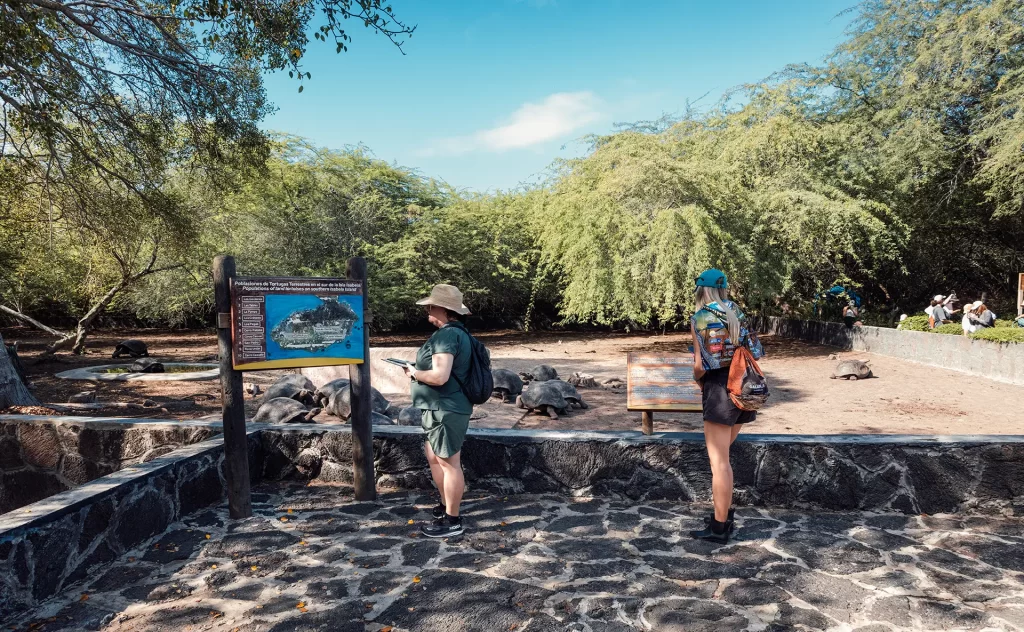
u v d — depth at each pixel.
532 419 8.78
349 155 26.61
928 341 14.72
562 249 19.58
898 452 4.41
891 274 24.02
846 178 19.50
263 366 4.50
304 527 4.32
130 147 12.39
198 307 27.33
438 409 4.01
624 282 16.62
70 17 9.74
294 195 24.53
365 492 4.89
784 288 17.08
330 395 8.24
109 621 3.12
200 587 3.45
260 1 9.62
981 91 18.72
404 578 3.51
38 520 3.34
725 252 16.14
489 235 27.42
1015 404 10.09
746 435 4.77
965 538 3.93
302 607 3.20
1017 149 16.00
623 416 9.03
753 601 3.20
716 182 16.81
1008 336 12.13
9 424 6.77
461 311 4.20
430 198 28.48
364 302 4.90
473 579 3.48
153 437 6.39
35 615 3.18
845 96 21.11
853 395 11.05
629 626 2.98
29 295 22.69
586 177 18.78
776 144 17.67
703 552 3.80
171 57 11.53
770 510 4.52
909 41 19.98
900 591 3.27
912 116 19.00
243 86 12.41
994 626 2.92
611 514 4.48
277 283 4.55
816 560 3.66
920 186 20.25
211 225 18.45
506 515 4.49
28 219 14.31
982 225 22.03
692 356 4.77
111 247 14.77
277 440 5.44
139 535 4.05
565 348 21.11
